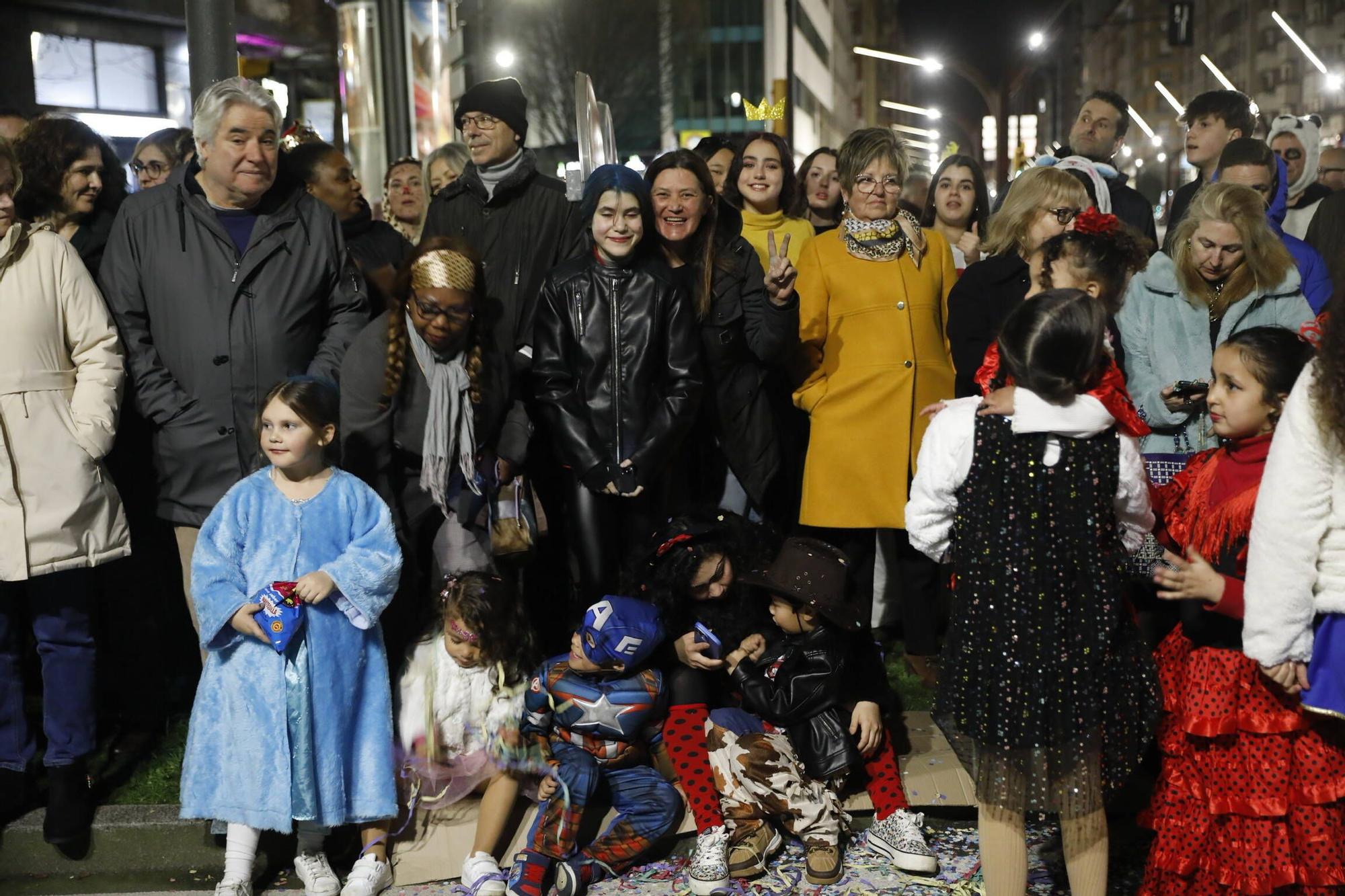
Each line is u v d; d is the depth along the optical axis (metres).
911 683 4.38
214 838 3.65
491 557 3.87
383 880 3.46
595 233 3.95
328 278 3.96
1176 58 65.62
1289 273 3.79
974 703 2.89
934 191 5.57
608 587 4.01
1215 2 56.53
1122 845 3.61
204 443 3.77
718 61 48.25
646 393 3.95
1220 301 3.85
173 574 4.56
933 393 4.41
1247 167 4.79
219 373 3.77
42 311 3.56
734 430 4.27
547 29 26.09
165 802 3.77
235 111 3.67
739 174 5.08
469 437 3.73
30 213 4.21
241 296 3.79
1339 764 2.83
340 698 3.40
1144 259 3.37
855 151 4.43
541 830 3.44
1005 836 2.95
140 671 4.51
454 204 4.61
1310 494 2.63
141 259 3.80
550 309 3.98
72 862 3.66
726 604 3.64
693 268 4.16
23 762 3.74
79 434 3.59
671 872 3.54
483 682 3.59
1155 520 3.10
